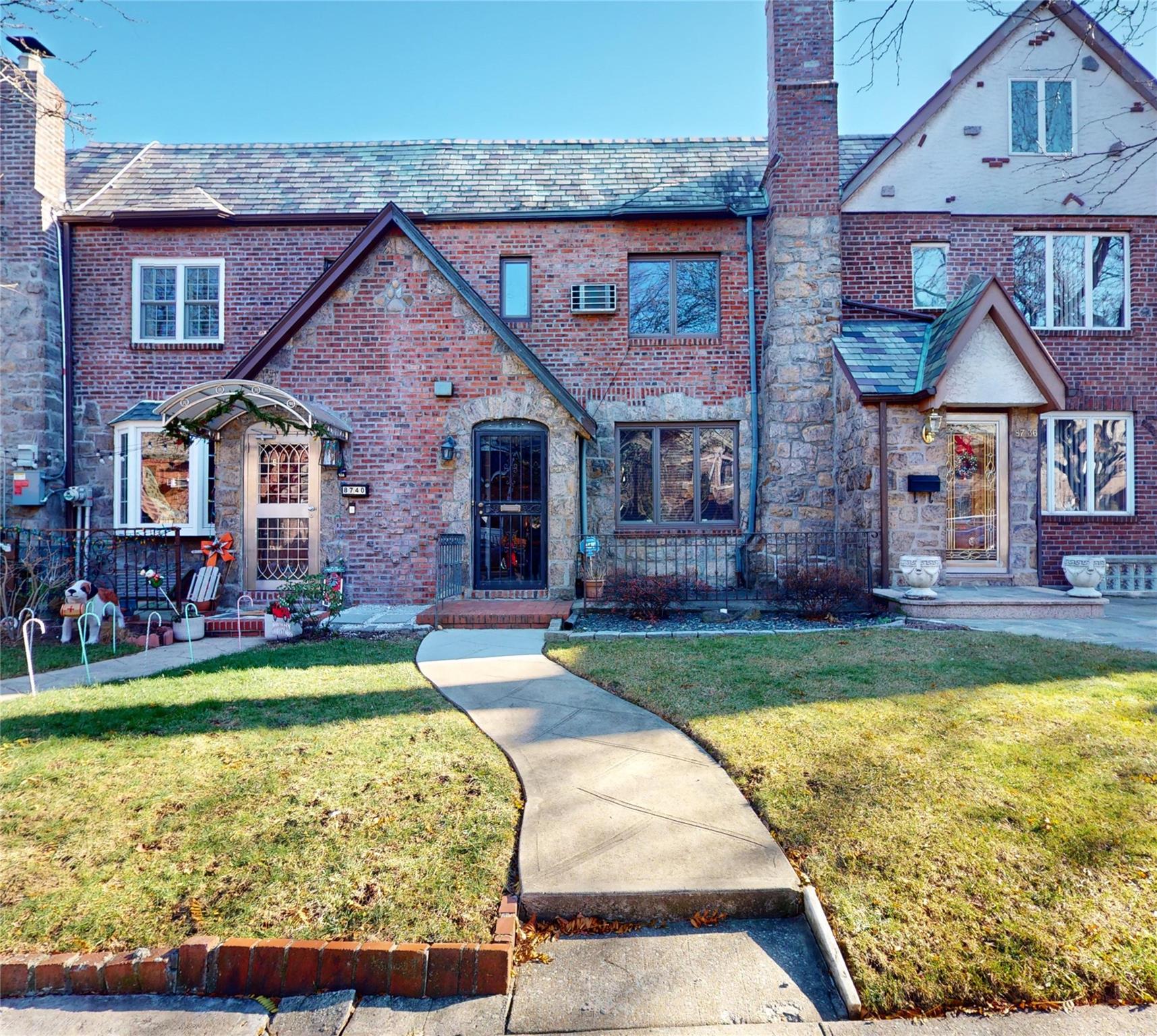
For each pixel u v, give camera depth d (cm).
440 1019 219
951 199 1134
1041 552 1111
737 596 906
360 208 1139
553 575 927
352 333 964
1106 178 1116
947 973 222
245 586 957
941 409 892
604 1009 221
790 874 269
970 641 643
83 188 1166
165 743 412
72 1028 218
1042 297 1133
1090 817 301
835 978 227
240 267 1119
